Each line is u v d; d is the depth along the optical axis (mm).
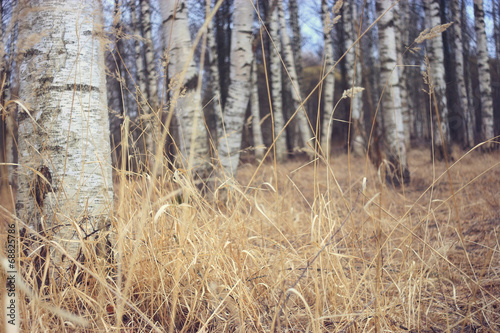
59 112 1748
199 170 3697
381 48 6184
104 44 1589
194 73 3814
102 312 1277
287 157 13125
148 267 1484
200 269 1449
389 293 1672
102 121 1888
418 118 21031
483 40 10820
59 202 1635
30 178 1662
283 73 15781
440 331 1353
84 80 1820
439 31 1352
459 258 2203
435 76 8492
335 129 17297
